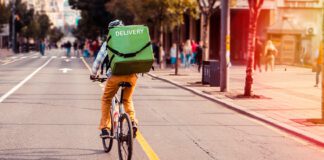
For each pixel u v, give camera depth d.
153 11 38.22
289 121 14.13
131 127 8.30
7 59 59.09
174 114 15.89
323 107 13.82
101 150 10.13
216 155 9.95
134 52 8.54
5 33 74.56
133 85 9.00
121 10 52.88
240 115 15.98
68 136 11.65
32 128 12.69
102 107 9.41
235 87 25.00
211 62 25.30
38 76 31.61
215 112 16.58
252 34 20.06
